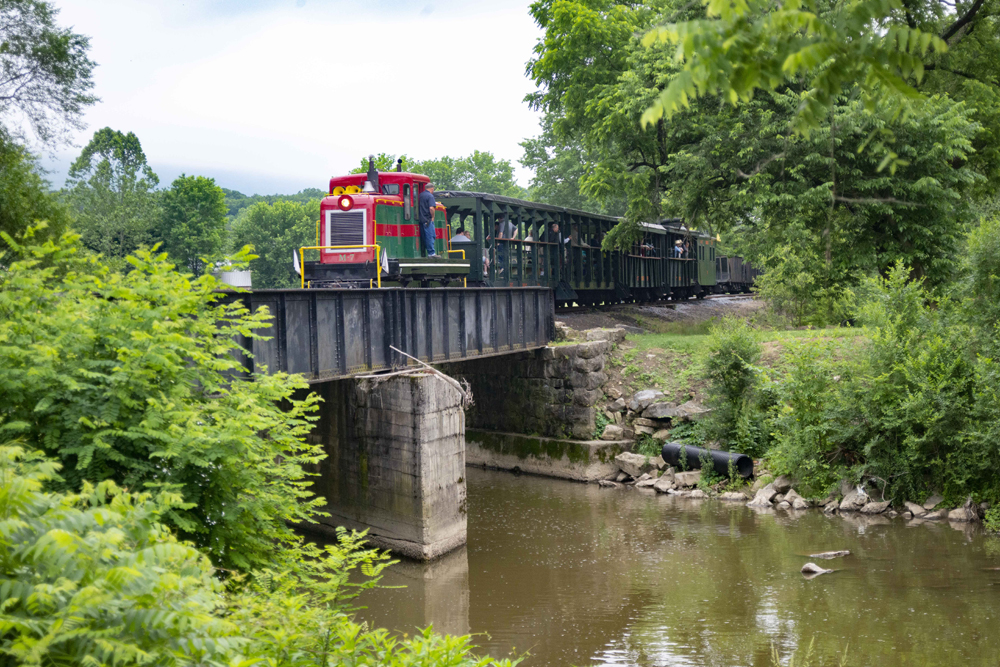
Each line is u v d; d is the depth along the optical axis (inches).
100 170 3142.2
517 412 1104.2
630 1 1485.0
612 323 1470.2
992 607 522.9
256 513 311.4
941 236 1091.3
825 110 140.1
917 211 1095.0
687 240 2022.6
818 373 852.6
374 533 732.0
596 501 885.8
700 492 895.7
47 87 991.0
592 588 595.8
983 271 793.6
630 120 1243.2
